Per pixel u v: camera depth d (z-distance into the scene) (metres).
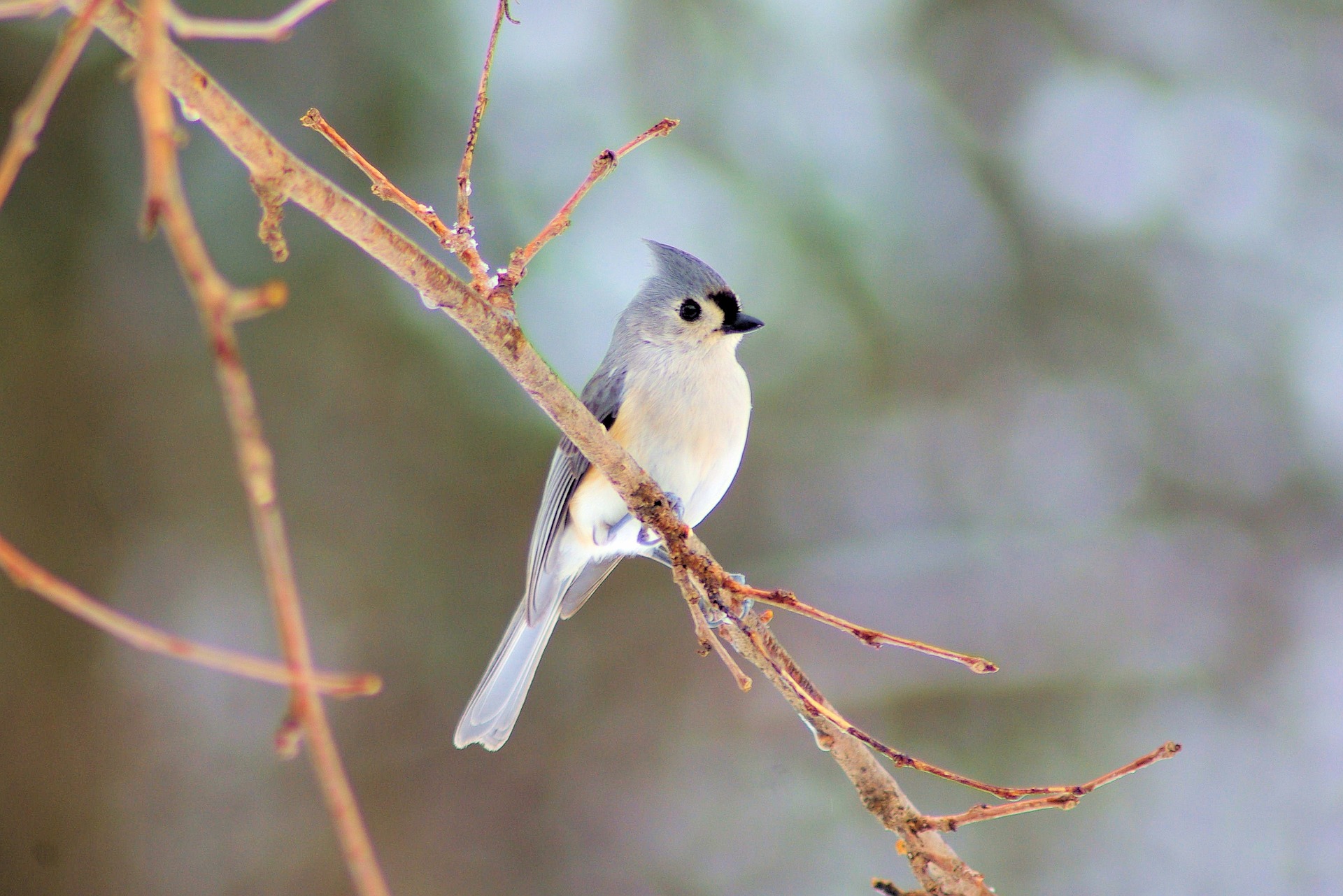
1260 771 11.25
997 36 13.06
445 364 11.51
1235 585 12.15
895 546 12.23
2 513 10.36
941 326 12.52
